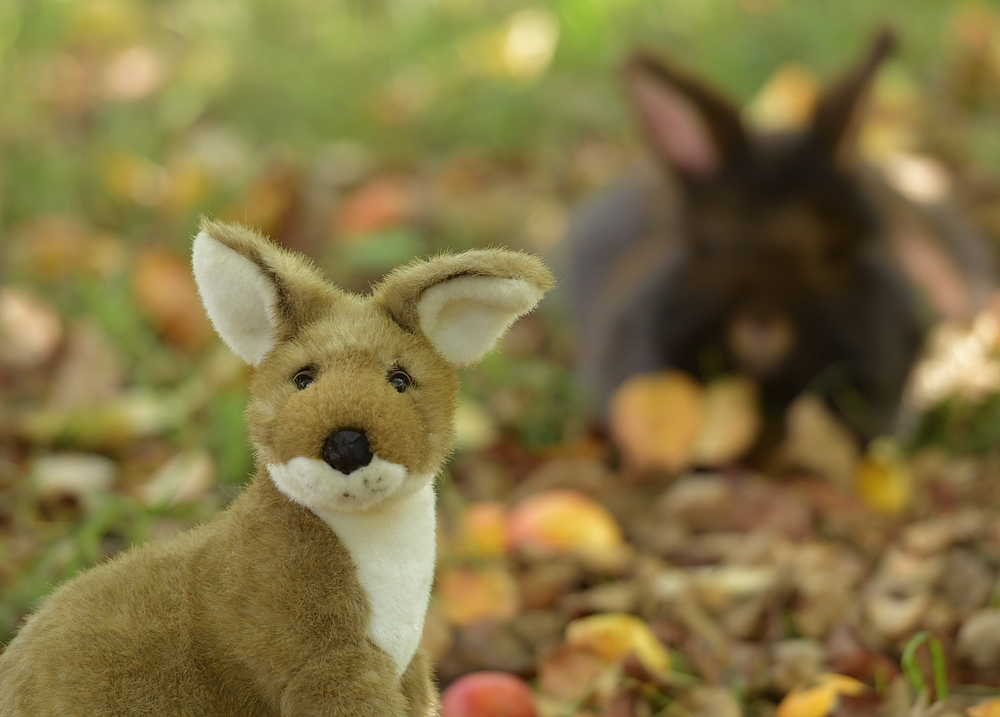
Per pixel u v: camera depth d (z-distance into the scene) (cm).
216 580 106
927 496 171
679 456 184
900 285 194
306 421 103
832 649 133
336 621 105
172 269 202
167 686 104
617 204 224
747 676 131
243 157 263
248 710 105
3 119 273
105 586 107
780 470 189
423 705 110
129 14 318
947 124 279
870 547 150
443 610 137
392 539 106
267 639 104
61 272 219
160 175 254
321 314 107
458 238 241
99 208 246
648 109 194
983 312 210
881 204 194
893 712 124
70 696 104
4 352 198
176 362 194
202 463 152
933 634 133
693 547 155
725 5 320
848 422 195
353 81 298
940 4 313
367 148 279
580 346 216
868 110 190
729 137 189
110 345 192
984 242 229
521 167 276
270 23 327
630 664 128
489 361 195
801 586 140
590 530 147
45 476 156
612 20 316
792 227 185
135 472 163
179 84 294
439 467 106
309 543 105
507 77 300
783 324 193
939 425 202
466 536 144
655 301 199
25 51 300
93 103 289
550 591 142
